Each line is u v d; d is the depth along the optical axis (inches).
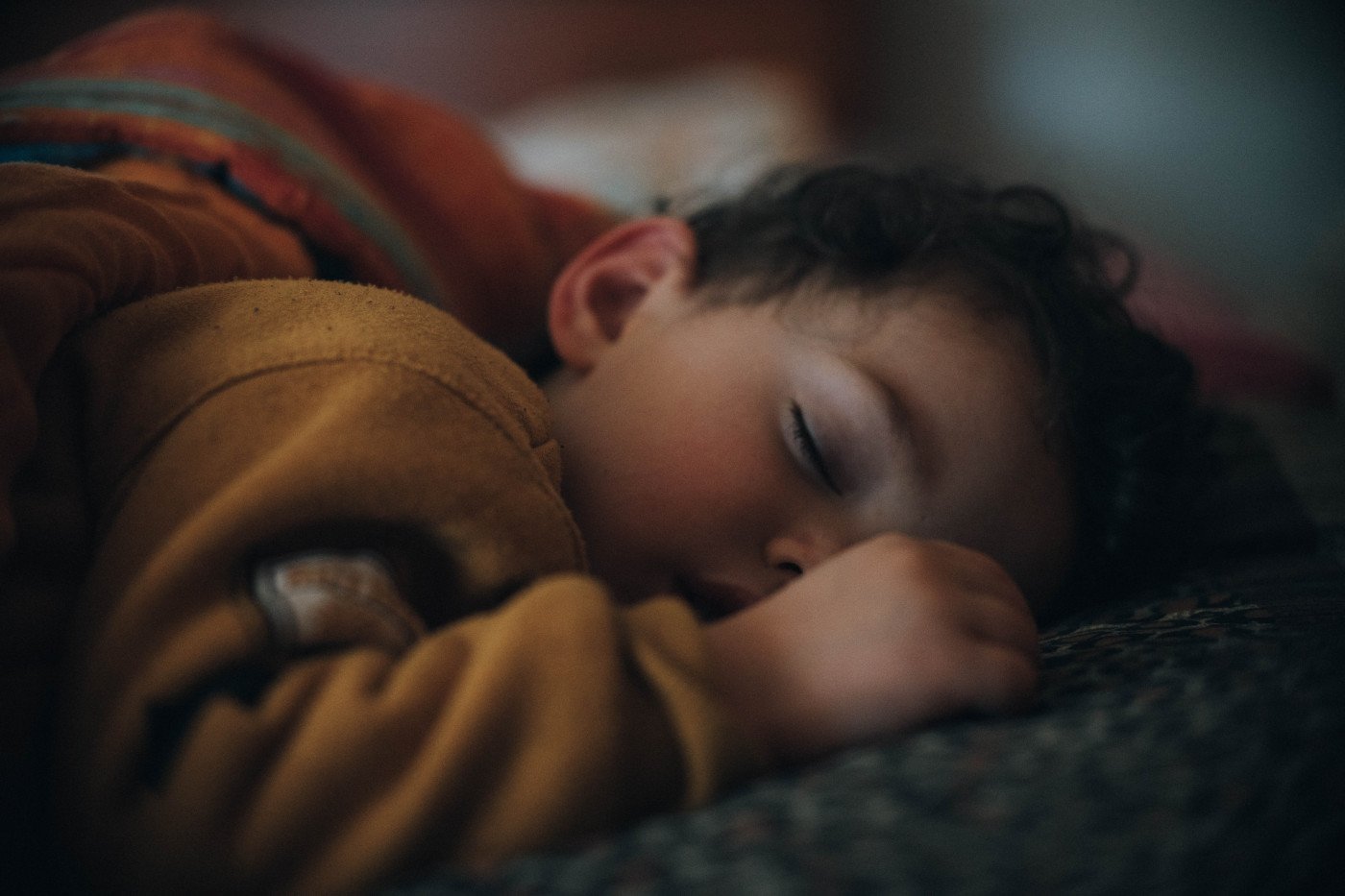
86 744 13.7
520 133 82.7
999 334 24.8
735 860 12.2
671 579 22.6
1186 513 27.1
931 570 16.9
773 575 21.7
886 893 11.7
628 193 63.9
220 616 14.3
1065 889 11.9
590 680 14.0
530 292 35.7
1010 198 31.9
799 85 102.3
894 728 15.5
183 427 16.2
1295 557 26.9
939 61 120.8
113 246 18.4
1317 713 14.4
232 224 24.8
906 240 27.2
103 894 13.2
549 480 18.6
